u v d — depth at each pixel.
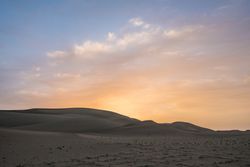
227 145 21.84
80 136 33.16
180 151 18.28
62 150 19.06
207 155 16.33
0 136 24.88
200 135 52.50
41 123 80.62
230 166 13.13
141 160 14.96
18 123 83.38
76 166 13.70
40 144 22.19
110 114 120.75
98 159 15.50
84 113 117.44
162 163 14.03
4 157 16.30
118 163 14.24
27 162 14.91
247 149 18.94
